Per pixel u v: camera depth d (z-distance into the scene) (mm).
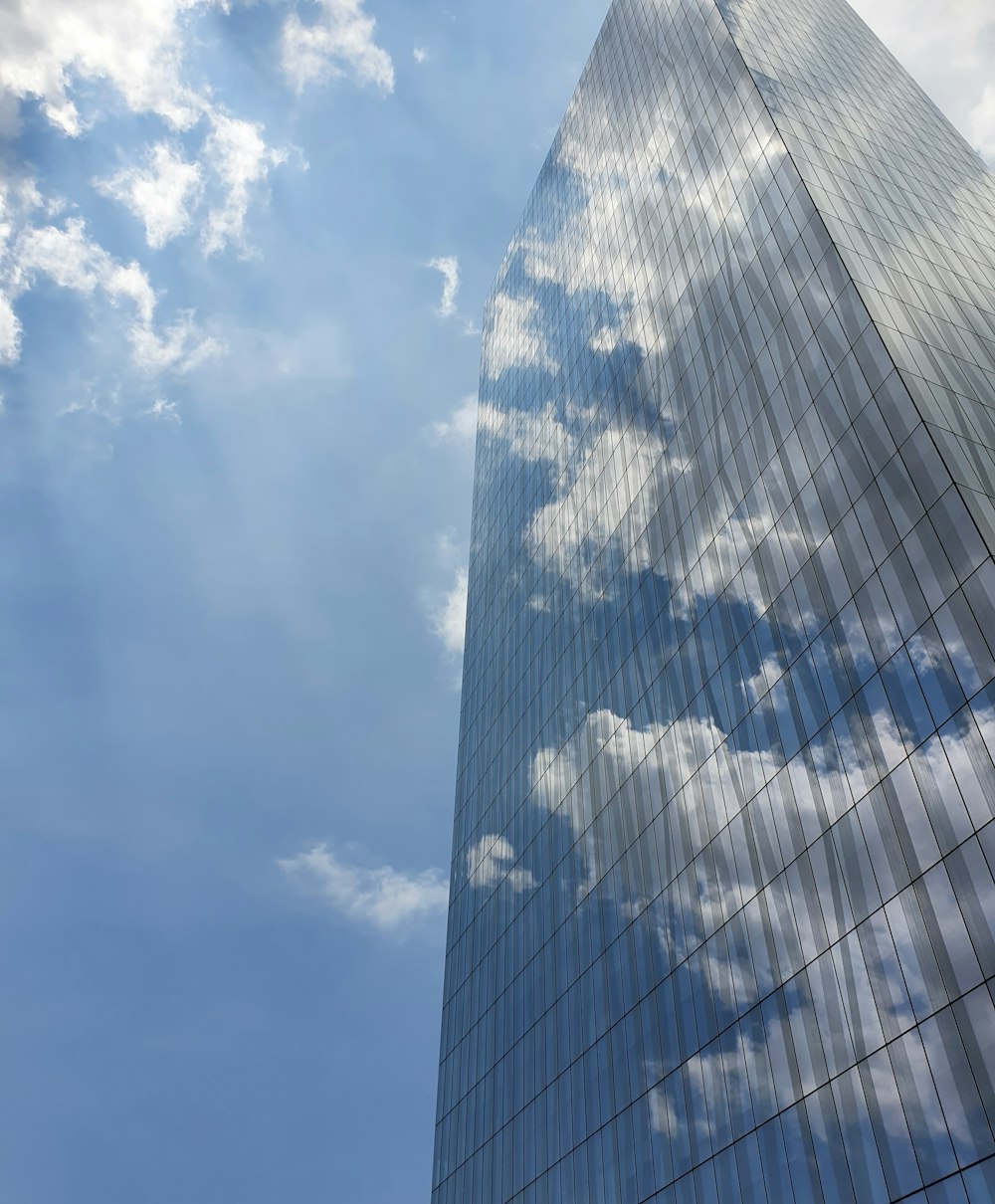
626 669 62375
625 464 72438
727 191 65750
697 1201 39625
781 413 49531
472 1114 69875
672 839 50344
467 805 91438
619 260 87688
